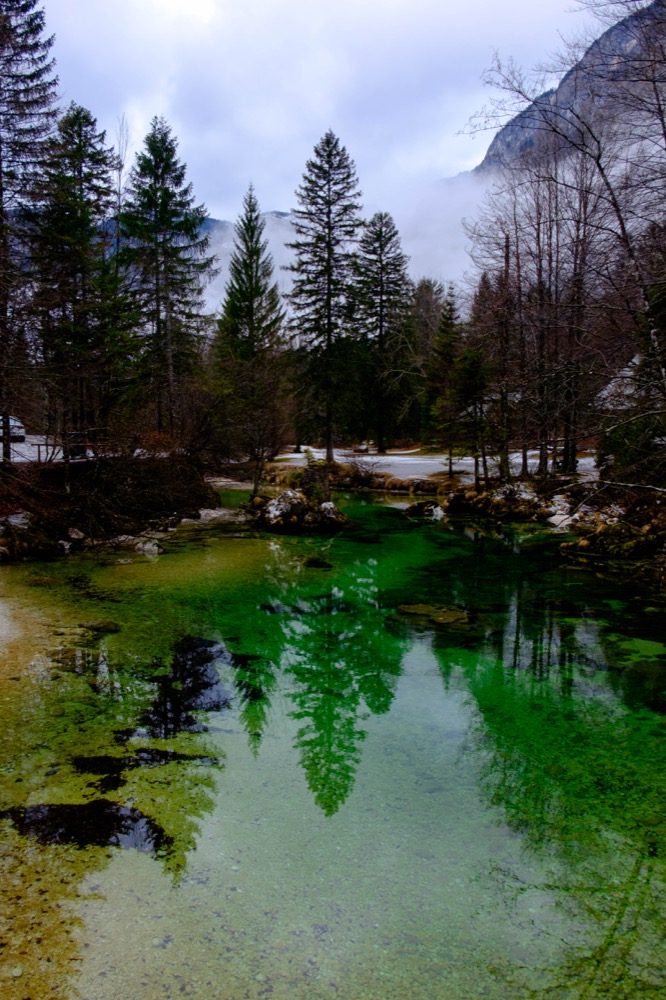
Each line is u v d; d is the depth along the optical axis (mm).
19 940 2977
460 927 3199
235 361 23797
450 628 8523
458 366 20938
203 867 3586
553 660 7375
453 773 4824
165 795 4344
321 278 28828
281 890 3422
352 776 4730
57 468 15430
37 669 6535
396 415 35688
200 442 21344
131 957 2908
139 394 22922
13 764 4691
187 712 5758
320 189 28625
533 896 3459
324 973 2865
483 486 21188
